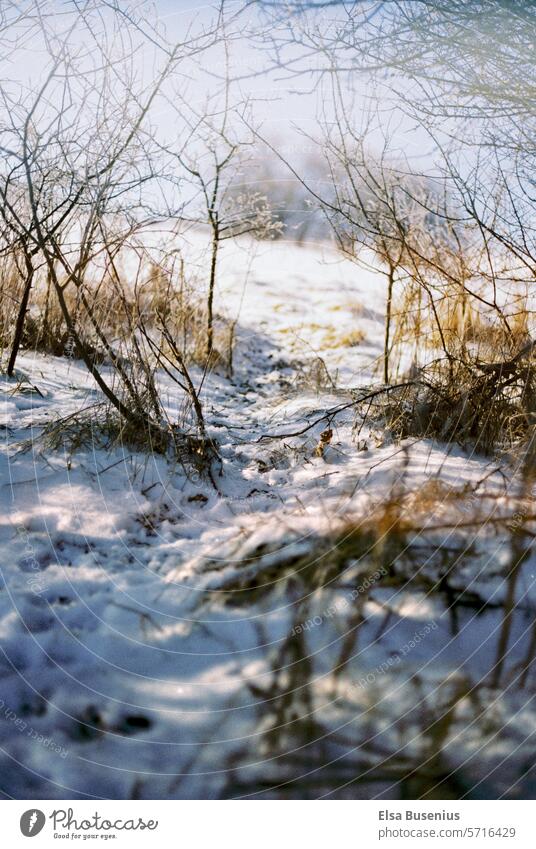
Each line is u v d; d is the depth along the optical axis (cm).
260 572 315
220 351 690
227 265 958
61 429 394
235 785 236
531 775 242
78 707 253
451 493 361
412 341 588
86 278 547
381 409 468
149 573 312
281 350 735
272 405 545
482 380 442
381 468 389
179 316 604
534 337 497
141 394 424
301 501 370
